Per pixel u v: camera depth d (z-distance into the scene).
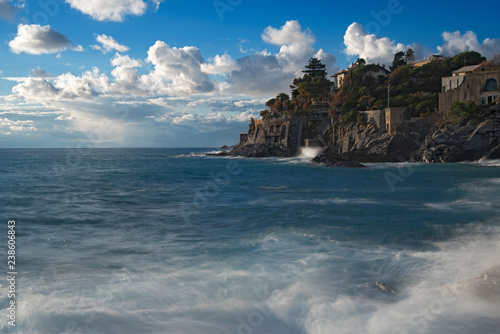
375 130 97.50
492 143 75.12
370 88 114.56
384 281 11.05
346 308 9.18
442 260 12.97
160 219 23.08
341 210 24.33
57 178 60.41
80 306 9.41
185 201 31.56
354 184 44.41
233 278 11.48
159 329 8.19
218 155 152.75
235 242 16.47
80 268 12.83
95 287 10.83
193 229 19.86
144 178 58.97
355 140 101.50
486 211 23.03
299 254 14.13
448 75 106.50
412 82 109.62
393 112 93.50
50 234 18.81
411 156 85.25
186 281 11.30
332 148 112.25
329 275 11.63
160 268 12.72
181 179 56.47
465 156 77.19
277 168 76.06
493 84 81.69
